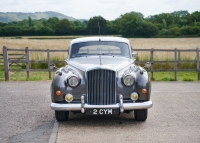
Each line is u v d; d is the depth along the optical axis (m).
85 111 6.07
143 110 6.43
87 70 6.10
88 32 97.69
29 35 99.62
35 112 7.52
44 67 17.58
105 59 7.02
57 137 5.51
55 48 31.27
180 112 7.42
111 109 6.04
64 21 99.38
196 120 6.66
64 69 6.64
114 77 6.11
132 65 6.91
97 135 5.64
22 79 13.70
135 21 87.75
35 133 5.80
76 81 6.12
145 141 5.26
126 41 7.67
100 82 6.09
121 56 7.41
